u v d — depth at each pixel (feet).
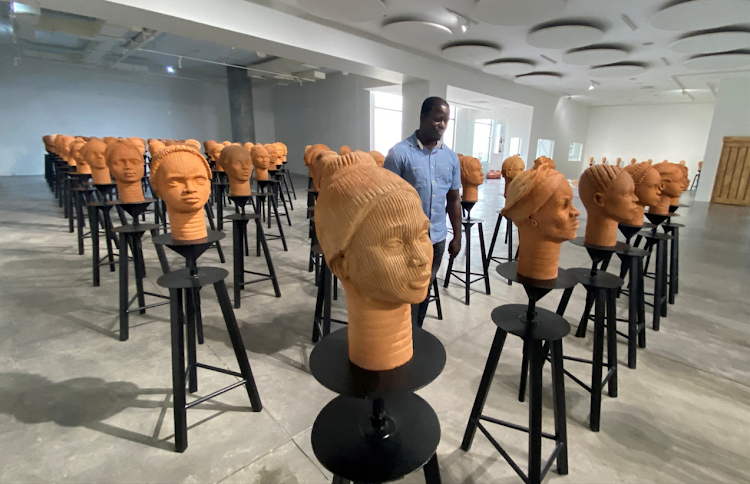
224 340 10.23
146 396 7.87
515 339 10.54
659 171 11.72
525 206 5.83
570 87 41.75
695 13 17.80
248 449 6.57
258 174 18.70
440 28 21.13
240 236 12.37
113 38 27.73
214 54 35.04
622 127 57.26
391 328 3.91
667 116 53.67
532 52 27.40
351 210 3.35
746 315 12.24
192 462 6.27
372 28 22.48
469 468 6.34
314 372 3.99
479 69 33.37
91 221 13.60
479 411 6.42
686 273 16.43
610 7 19.29
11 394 7.81
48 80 40.86
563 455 6.09
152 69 41.73
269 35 18.40
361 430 4.48
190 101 48.80
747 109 34.63
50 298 12.59
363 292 3.62
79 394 7.86
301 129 51.42
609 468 6.32
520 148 46.34
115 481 5.90
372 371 3.98
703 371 9.14
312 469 6.20
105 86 43.29
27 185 37.29
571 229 5.68
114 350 9.57
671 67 31.17
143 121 46.11
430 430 4.55
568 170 56.90
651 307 12.92
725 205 35.78
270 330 10.79
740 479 6.13
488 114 51.55
